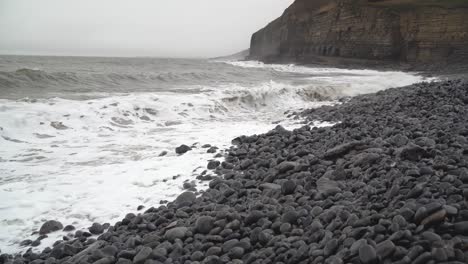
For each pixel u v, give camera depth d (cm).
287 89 1550
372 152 508
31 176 588
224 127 982
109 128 921
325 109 1191
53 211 471
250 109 1340
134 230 407
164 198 505
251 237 345
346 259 275
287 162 529
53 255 368
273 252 314
